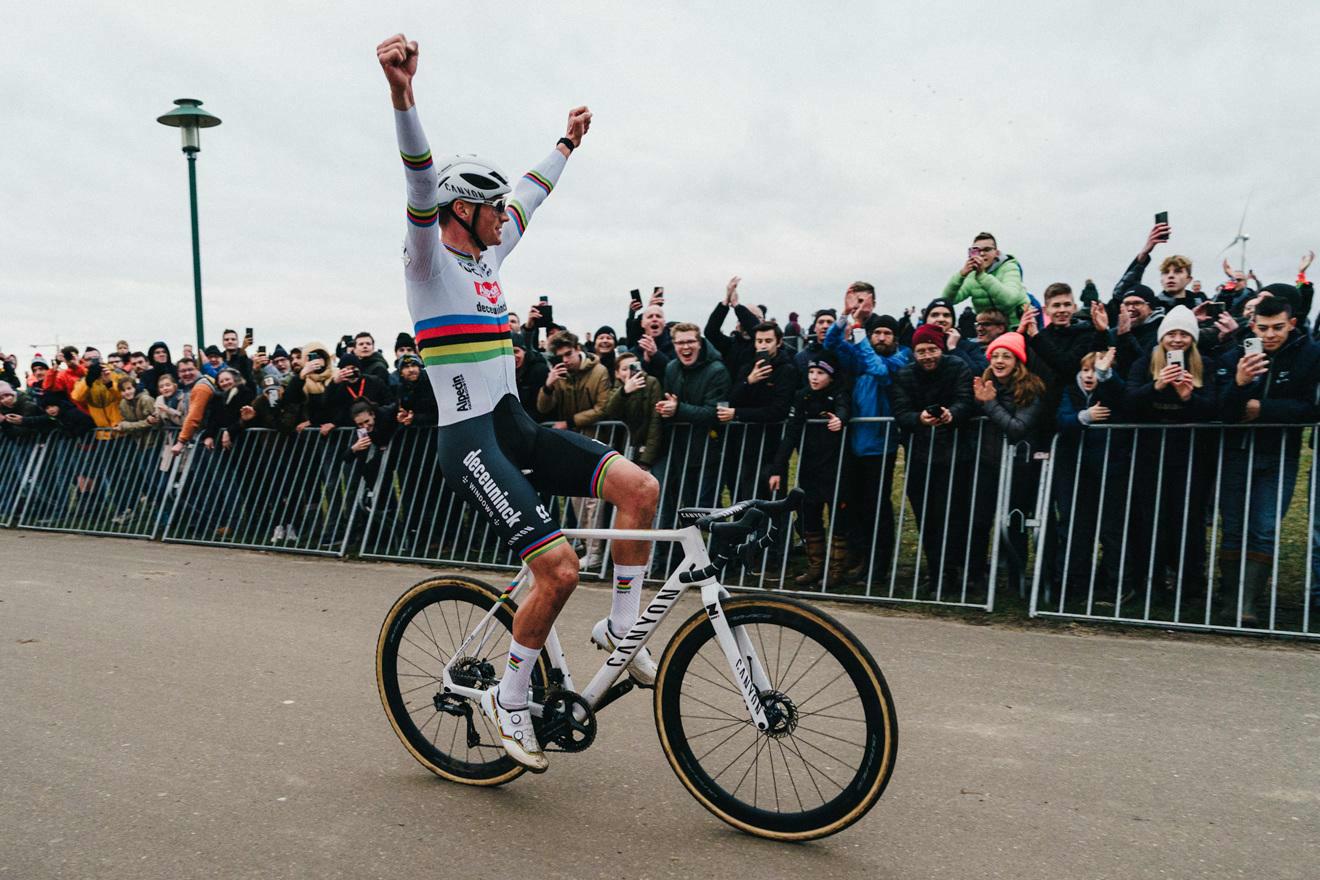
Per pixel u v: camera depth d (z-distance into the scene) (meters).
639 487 2.66
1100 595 4.99
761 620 2.51
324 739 3.29
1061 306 4.84
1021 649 4.24
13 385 10.16
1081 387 4.78
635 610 2.76
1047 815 2.65
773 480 5.45
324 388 7.07
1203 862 2.38
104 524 8.33
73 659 4.25
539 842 2.52
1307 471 4.54
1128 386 4.75
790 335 8.98
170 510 7.80
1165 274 5.27
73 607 5.25
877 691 2.38
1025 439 4.87
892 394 5.25
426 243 2.55
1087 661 4.05
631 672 2.76
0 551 7.29
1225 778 2.88
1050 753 3.08
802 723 2.52
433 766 2.96
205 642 4.51
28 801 2.78
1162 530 4.75
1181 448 4.62
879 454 5.35
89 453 8.44
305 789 2.87
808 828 2.48
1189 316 4.54
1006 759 3.04
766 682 2.55
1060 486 4.90
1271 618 4.32
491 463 2.65
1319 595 4.68
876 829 2.59
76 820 2.66
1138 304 4.94
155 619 4.97
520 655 2.64
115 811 2.71
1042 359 4.84
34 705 3.64
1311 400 4.30
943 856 2.43
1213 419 4.54
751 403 5.56
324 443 7.01
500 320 2.77
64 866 2.39
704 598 2.57
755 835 2.55
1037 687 3.72
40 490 8.73
